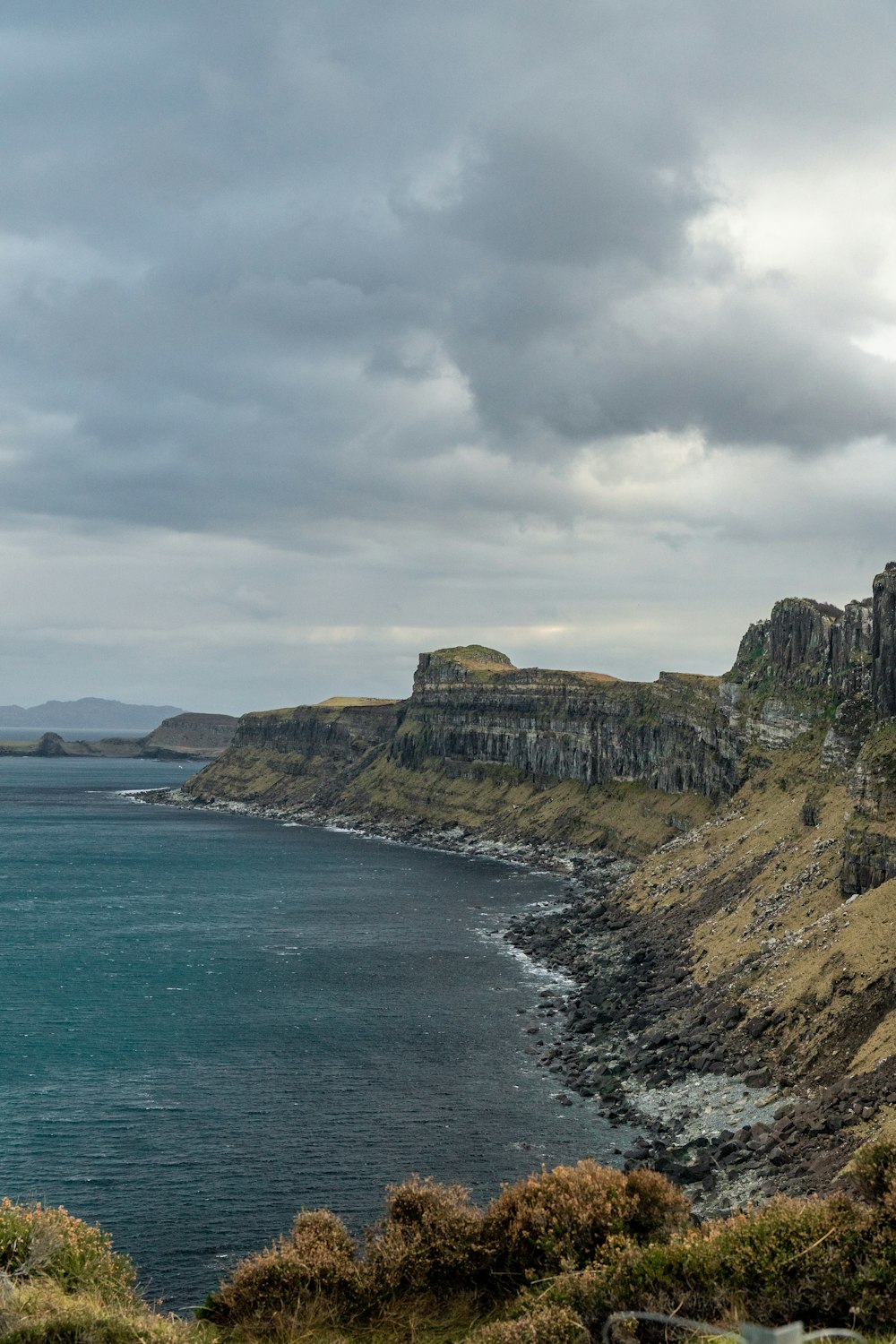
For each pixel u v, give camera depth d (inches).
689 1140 2448.3
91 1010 3809.1
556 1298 917.8
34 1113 2731.3
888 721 3934.5
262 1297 1021.2
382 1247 1077.1
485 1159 2422.5
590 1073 3056.1
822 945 3184.1
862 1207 1027.9
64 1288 968.3
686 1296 888.9
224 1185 2295.8
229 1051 3302.2
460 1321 996.6
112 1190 2268.7
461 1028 3582.7
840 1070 2501.2
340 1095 2871.6
